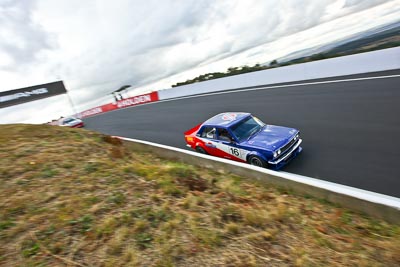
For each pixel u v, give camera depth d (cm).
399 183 430
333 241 306
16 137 621
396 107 732
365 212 359
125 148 733
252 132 627
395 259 265
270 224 334
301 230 327
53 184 399
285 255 273
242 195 445
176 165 613
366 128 669
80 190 386
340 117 789
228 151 632
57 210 334
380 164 500
